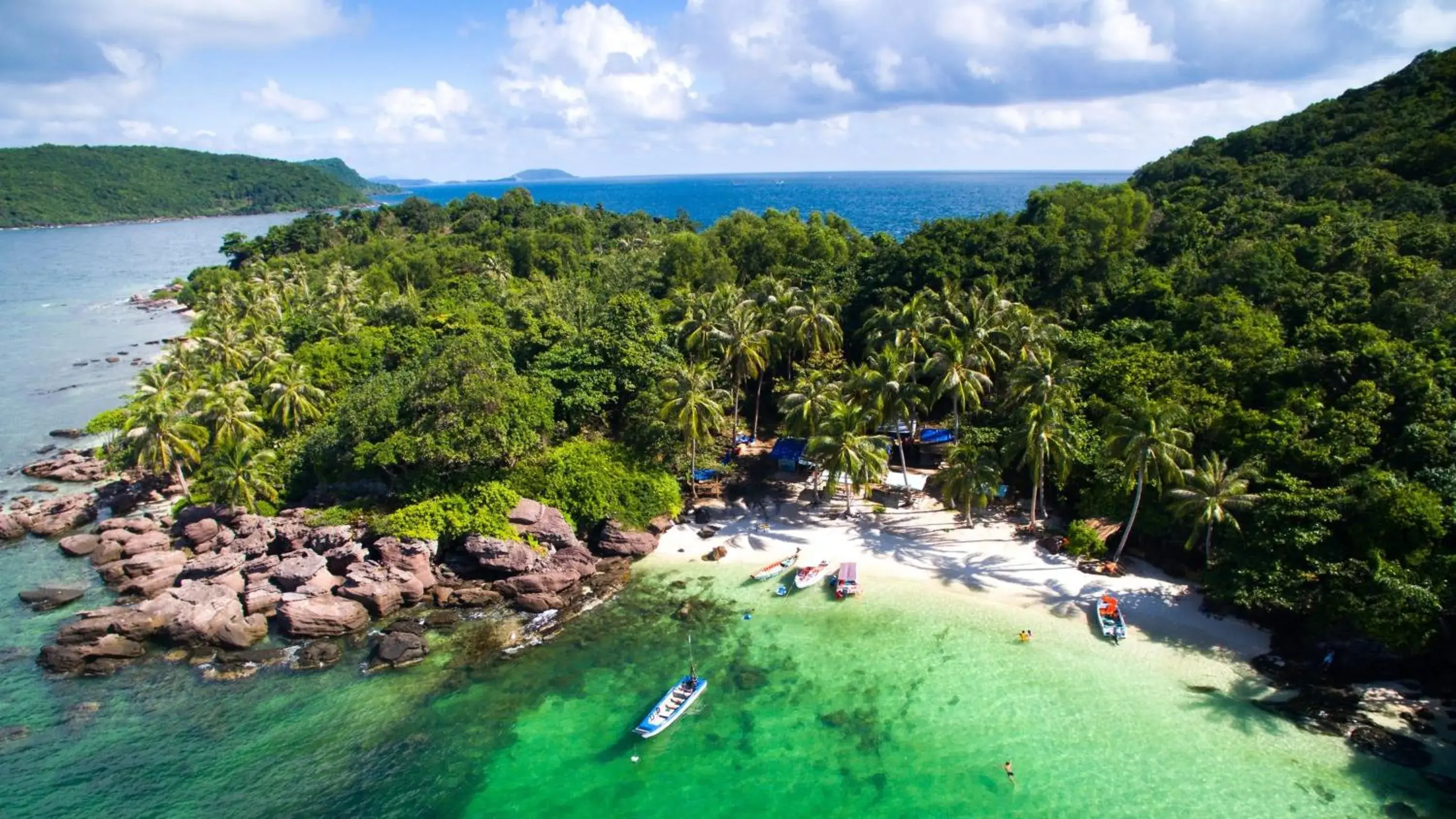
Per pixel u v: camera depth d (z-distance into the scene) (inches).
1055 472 2440.9
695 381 2623.0
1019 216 4074.8
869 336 3129.9
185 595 2198.6
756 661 1942.7
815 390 2684.5
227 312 5231.3
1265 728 1630.2
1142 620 2007.9
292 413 3161.9
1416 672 1707.7
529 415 2593.5
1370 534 1755.7
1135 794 1493.6
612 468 2608.3
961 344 2630.4
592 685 1892.2
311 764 1672.0
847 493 2632.9
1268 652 1855.3
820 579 2288.4
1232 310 2655.0
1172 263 3319.4
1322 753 1555.1
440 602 2285.9
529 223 7657.5
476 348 2701.8
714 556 2448.3
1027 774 1556.3
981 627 2026.3
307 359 3476.9
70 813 1544.0
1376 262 2699.3
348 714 1828.2
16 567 2576.3
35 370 5044.3
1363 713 1642.5
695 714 1766.7
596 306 3799.2
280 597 2219.5
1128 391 2463.1
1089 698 1754.4
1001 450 2485.2
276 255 7751.0
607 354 3019.2
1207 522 2011.6
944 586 2219.5
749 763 1620.3
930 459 3014.3
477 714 1811.0
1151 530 2215.8
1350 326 2354.8
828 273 3892.7
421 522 2381.9
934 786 1537.9
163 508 2987.2
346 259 6850.4
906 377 2667.3
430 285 5816.9
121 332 6190.9
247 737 1755.7
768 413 3570.4
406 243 7317.9
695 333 3061.0
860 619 2091.5
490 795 1571.1
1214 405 2276.1
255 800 1577.3
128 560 2450.8
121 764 1676.9
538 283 4635.8
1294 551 1835.6
